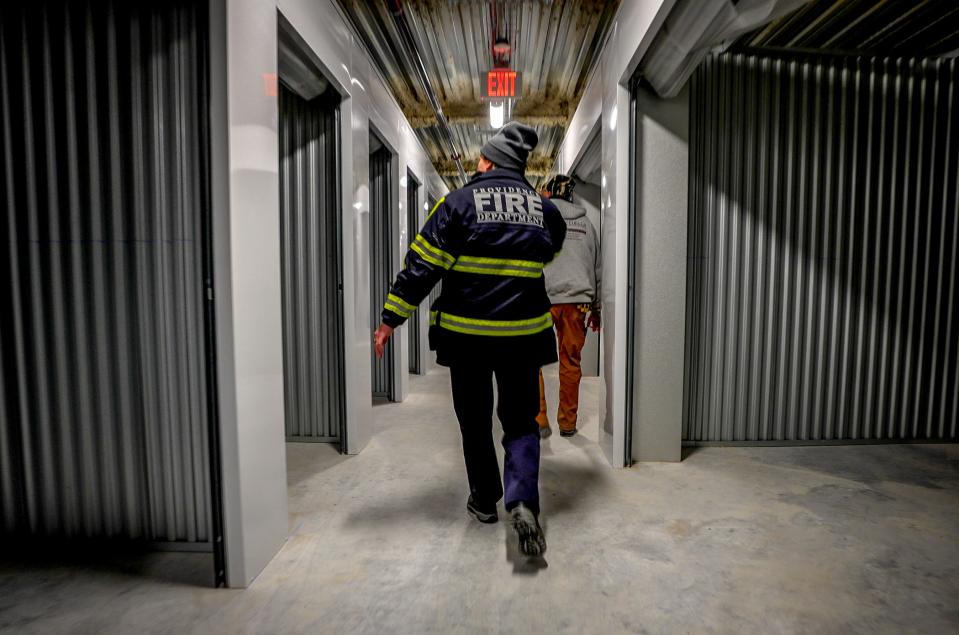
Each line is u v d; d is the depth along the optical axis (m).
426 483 2.18
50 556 1.57
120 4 1.47
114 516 1.61
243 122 1.41
